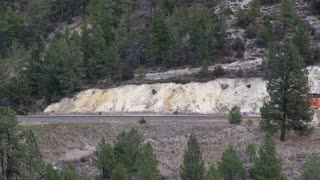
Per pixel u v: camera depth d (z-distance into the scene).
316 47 73.38
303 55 71.69
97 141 58.78
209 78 72.31
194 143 45.75
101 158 50.62
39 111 72.88
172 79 73.06
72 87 74.19
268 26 79.88
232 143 57.09
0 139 37.78
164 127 60.81
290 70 56.50
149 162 45.34
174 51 77.50
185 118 63.81
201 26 77.06
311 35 80.88
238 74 72.12
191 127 60.56
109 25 84.75
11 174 39.06
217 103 69.44
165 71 77.00
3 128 37.62
